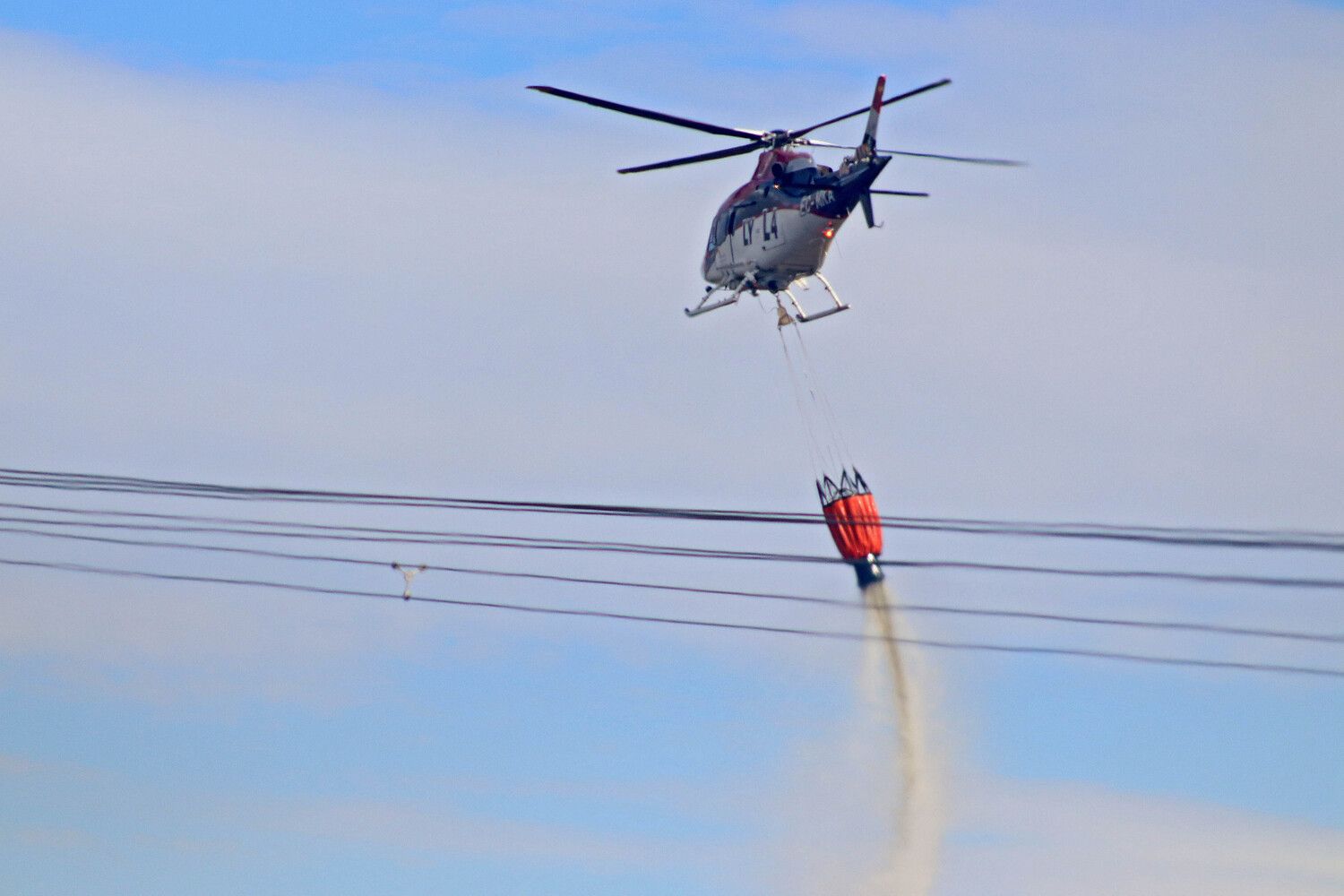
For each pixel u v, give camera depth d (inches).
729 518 3275.1
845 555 3882.9
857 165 4699.8
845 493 3961.6
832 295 5123.0
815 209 4847.4
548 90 4849.9
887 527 2913.4
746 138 5088.6
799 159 4985.2
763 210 5054.1
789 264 5049.2
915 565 2967.5
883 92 4638.3
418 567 3924.7
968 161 4680.1
